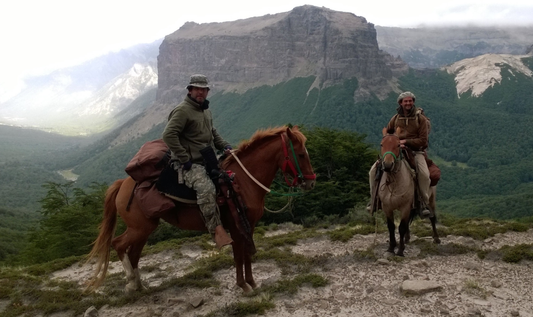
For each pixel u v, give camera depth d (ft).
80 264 33.04
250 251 19.94
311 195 73.41
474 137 562.25
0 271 33.09
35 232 86.38
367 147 85.66
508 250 25.17
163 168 20.49
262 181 20.68
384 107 618.44
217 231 19.26
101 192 86.07
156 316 19.93
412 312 18.31
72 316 21.09
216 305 20.58
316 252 30.19
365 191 78.69
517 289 20.22
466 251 26.43
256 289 21.47
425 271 23.22
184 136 19.71
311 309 19.16
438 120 616.80
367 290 20.84
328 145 82.79
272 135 20.74
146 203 20.02
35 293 24.68
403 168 25.27
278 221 76.38
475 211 254.47
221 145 22.00
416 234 32.37
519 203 249.96
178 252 33.27
